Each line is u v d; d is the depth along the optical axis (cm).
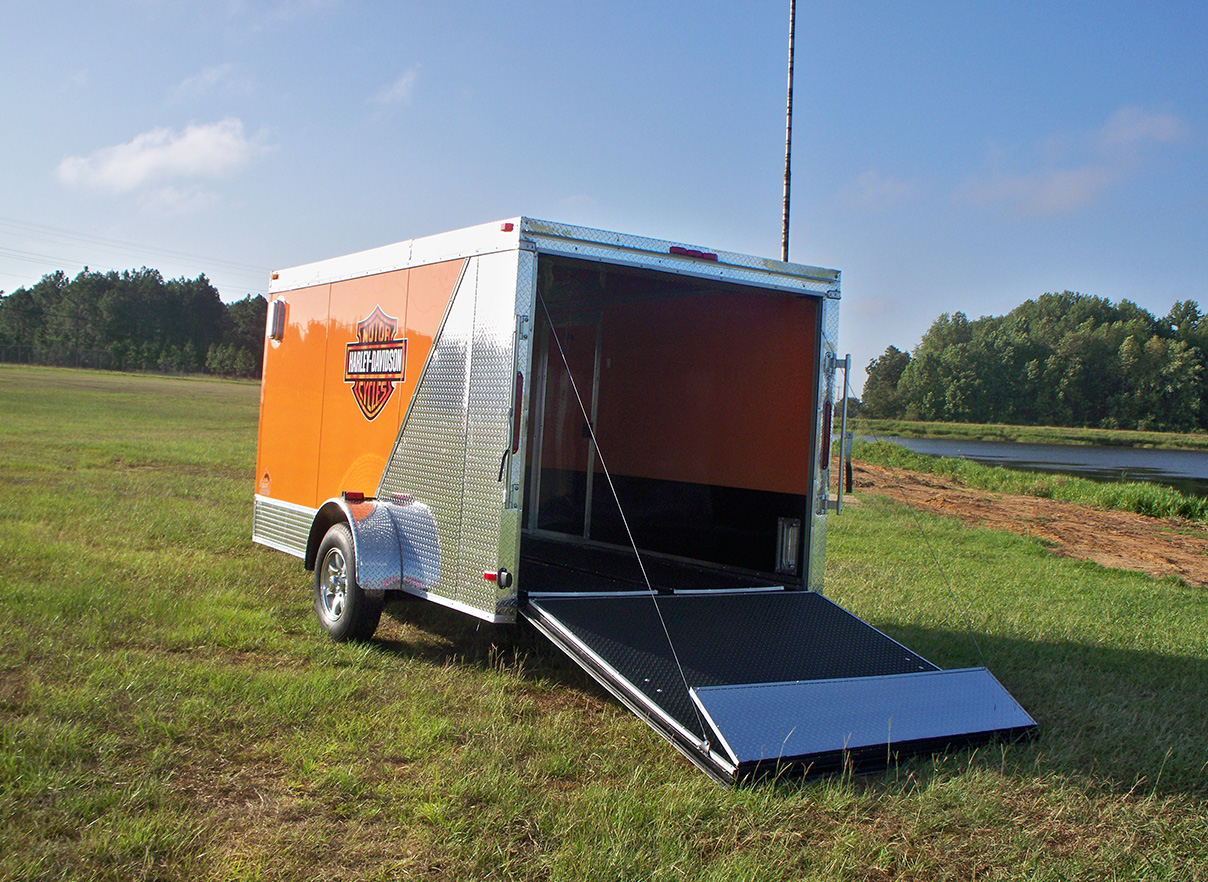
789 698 422
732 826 354
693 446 684
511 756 406
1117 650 671
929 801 383
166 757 379
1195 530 1678
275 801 351
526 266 489
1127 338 9375
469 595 505
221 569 737
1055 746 457
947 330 10944
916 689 458
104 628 553
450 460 528
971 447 6312
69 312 11600
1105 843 361
